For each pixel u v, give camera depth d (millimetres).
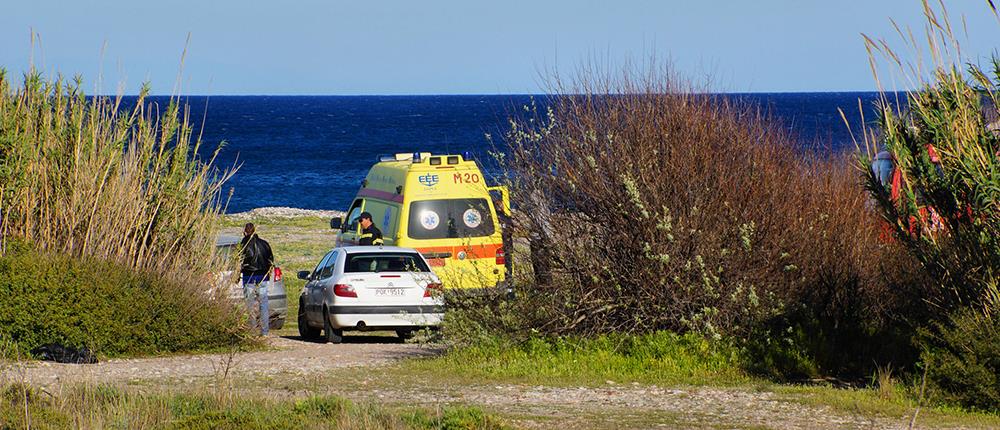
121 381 46156
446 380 47812
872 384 45312
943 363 40406
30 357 52969
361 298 63875
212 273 63094
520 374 49156
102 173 60906
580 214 54031
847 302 54469
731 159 53656
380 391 44719
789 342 50312
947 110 40594
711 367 49750
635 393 44062
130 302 56719
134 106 62844
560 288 53875
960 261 40906
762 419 37938
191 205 63500
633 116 54094
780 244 52594
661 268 52156
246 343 61562
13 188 57844
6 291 53375
